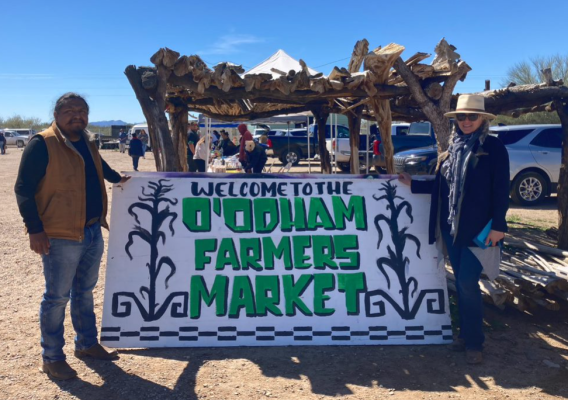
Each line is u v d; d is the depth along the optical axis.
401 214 4.40
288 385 3.45
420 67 5.12
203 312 4.13
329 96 5.36
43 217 3.41
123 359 3.85
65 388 3.40
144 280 4.16
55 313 3.49
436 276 4.27
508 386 3.44
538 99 5.93
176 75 4.83
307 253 4.29
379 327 4.14
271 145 22.94
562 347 4.05
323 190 4.44
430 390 3.38
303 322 4.14
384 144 5.96
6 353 3.93
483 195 3.67
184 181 4.39
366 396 3.30
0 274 6.22
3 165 25.58
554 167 11.47
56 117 3.44
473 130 3.74
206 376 3.57
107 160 30.39
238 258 4.26
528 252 5.67
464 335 3.87
